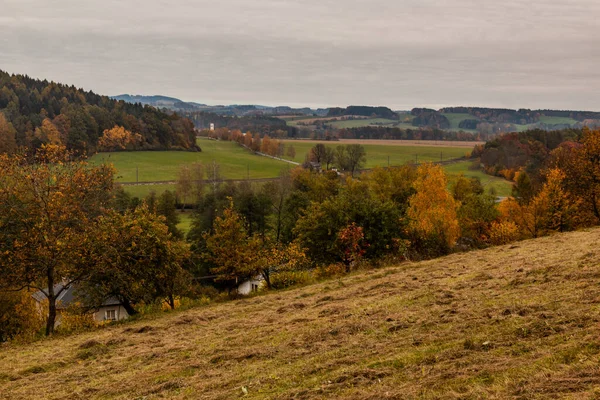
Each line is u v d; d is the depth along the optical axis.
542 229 44.38
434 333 12.97
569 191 45.19
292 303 22.30
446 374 9.88
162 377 13.41
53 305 25.89
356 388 10.05
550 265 19.42
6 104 177.50
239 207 75.25
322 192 84.69
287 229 66.44
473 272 22.50
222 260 35.75
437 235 38.53
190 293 42.44
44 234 24.44
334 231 39.59
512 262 23.28
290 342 14.72
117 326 24.83
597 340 9.88
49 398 12.97
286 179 101.19
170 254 29.98
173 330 20.66
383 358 11.67
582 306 12.65
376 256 38.66
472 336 12.02
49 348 20.36
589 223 45.12
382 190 75.25
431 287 20.27
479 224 51.59
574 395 7.84
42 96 194.38
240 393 11.06
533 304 13.66
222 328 19.34
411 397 9.08
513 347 10.70
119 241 27.14
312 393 10.19
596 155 45.47
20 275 24.88
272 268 39.09
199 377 12.91
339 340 14.09
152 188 119.94
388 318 15.50
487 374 9.54
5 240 24.70
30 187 24.89
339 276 31.64
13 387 14.59
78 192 26.08
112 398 12.34
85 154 27.14
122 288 29.84
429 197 44.00
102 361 16.33
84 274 26.95
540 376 8.83
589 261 18.78
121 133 169.75
